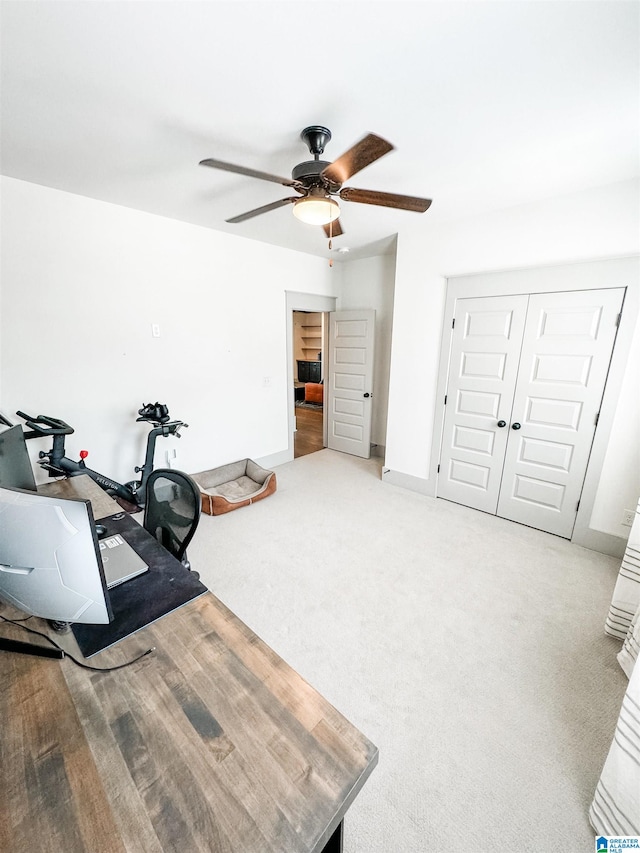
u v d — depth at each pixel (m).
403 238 3.36
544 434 2.87
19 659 0.91
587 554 2.67
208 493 3.19
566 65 1.32
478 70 1.35
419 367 3.51
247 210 2.82
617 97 1.50
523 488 3.04
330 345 4.88
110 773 0.66
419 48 1.24
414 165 2.10
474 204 2.69
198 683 0.84
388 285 4.39
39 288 2.45
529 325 2.80
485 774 1.29
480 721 1.47
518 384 2.93
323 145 1.77
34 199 2.36
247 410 3.99
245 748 0.70
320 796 0.63
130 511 2.94
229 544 2.76
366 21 1.14
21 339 2.43
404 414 3.71
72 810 0.61
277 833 0.58
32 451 2.60
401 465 3.85
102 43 1.22
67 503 0.79
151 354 3.09
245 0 1.07
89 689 0.83
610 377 2.51
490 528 3.03
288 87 1.45
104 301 2.76
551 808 1.19
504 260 2.82
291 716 0.77
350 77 1.39
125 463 3.07
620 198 2.32
